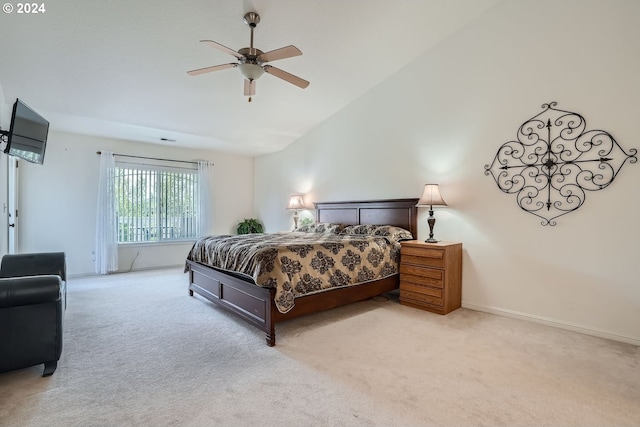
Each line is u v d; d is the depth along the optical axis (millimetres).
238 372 2092
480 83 3432
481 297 3420
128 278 4984
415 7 3170
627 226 2607
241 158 6961
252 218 7102
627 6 2598
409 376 2041
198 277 3797
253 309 2727
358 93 4648
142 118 4473
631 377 2035
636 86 2561
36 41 2857
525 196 3127
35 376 2027
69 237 4973
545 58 3002
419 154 3984
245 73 2629
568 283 2883
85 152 5121
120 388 1895
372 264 3418
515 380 1997
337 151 5102
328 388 1902
